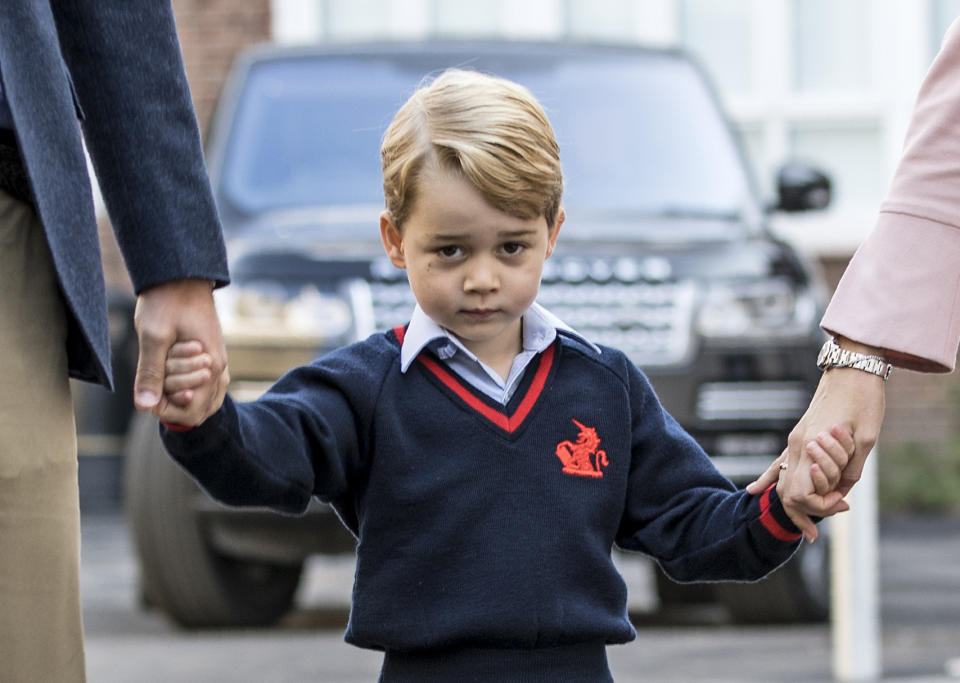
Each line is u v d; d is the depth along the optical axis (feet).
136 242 10.43
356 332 25.79
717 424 26.04
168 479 26.58
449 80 11.18
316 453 11.03
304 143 30.40
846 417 10.92
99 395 48.67
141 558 27.07
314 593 34.17
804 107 55.26
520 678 10.94
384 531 11.07
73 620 10.31
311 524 25.89
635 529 11.71
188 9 54.34
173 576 26.96
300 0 54.34
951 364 10.93
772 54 55.31
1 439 9.88
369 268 26.21
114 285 51.42
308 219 28.63
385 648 11.18
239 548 26.48
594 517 11.18
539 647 10.98
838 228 53.78
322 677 23.73
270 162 30.09
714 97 32.01
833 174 55.26
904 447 51.11
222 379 10.41
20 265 9.99
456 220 10.76
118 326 48.49
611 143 30.50
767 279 26.76
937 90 11.16
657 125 30.89
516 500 11.02
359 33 55.47
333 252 26.45
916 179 11.07
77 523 10.39
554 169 10.97
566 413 11.28
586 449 11.23
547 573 10.94
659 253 26.78
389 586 11.01
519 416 11.18
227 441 10.34
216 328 10.64
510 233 10.83
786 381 26.25
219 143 30.63
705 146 30.76
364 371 11.23
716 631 28.17
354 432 11.16
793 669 24.38
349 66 31.73
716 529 11.26
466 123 10.75
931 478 50.24
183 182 10.52
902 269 10.96
